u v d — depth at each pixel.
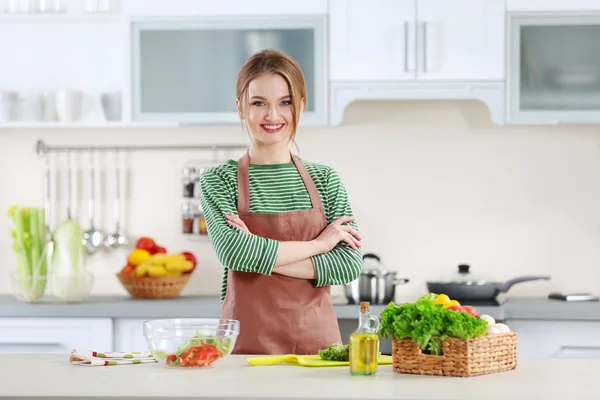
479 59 4.43
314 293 2.98
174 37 4.54
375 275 4.31
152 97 4.55
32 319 4.26
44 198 4.95
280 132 2.98
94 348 4.25
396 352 2.32
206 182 3.08
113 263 4.89
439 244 4.83
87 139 4.94
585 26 4.45
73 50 4.61
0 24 4.64
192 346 2.38
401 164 4.84
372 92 4.46
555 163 4.80
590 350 4.18
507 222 4.82
